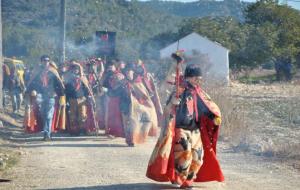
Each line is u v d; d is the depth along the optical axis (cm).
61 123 2102
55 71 2073
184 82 1202
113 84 1992
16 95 2902
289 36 7706
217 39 7712
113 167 1438
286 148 1653
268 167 1450
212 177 1218
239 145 1750
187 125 1179
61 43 3319
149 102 1906
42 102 2047
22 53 6694
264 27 7644
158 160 1172
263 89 4922
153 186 1216
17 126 2378
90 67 2403
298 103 3381
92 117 2114
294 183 1265
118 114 2003
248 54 7575
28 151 1700
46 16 7444
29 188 1210
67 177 1316
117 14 9894
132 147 1797
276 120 2495
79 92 2105
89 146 1816
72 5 8175
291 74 7706
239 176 1334
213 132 1211
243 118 2108
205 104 1191
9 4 7381
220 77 2998
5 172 1377
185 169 1174
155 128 1906
